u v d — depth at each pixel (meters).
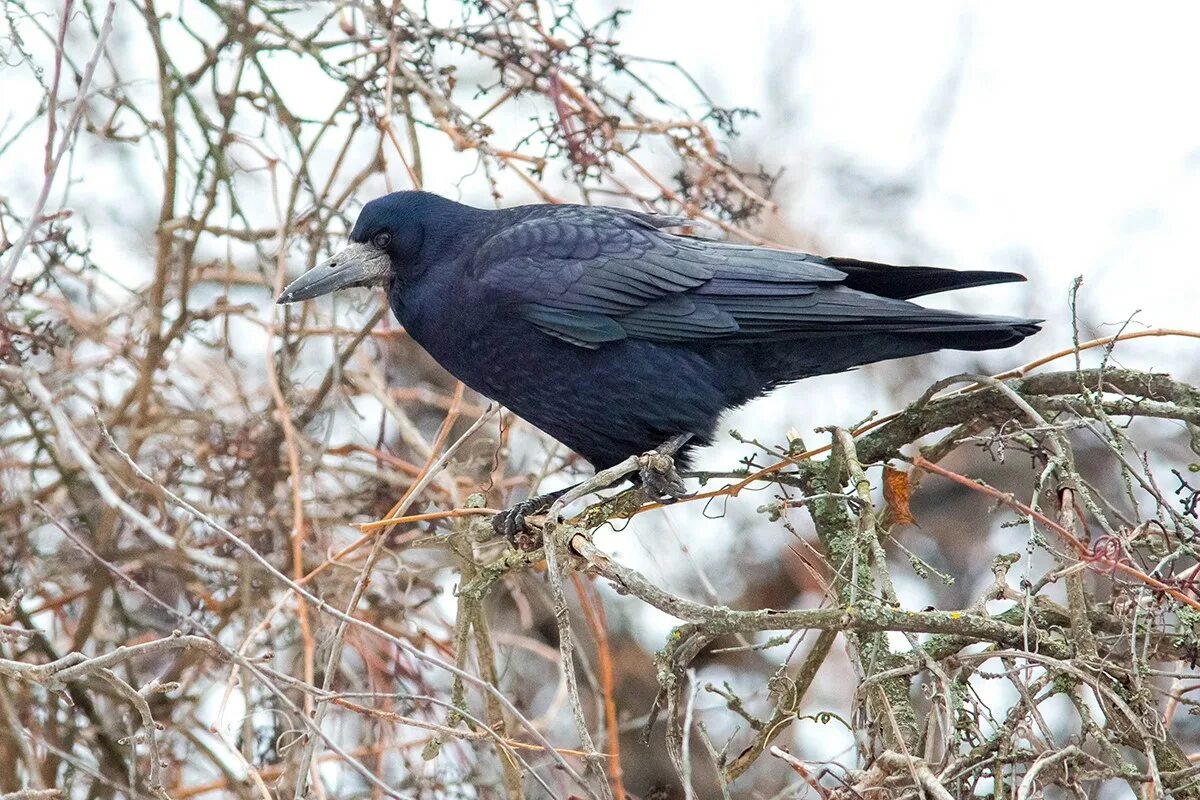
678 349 10.55
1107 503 7.79
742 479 9.71
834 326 10.32
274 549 11.33
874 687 7.41
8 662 7.55
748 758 7.66
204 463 11.31
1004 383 8.63
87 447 10.80
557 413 10.84
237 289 13.58
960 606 13.43
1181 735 11.81
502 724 8.79
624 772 12.42
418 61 11.14
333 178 11.33
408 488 11.62
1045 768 6.80
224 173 10.99
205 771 12.12
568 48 10.91
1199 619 7.29
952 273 10.43
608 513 9.45
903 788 6.99
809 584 13.43
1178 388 8.41
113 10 8.48
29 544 11.51
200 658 11.41
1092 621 7.81
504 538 10.08
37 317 11.62
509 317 10.55
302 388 11.87
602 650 9.22
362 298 12.23
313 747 8.12
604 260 10.54
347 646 11.73
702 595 13.20
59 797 8.65
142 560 11.23
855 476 7.84
